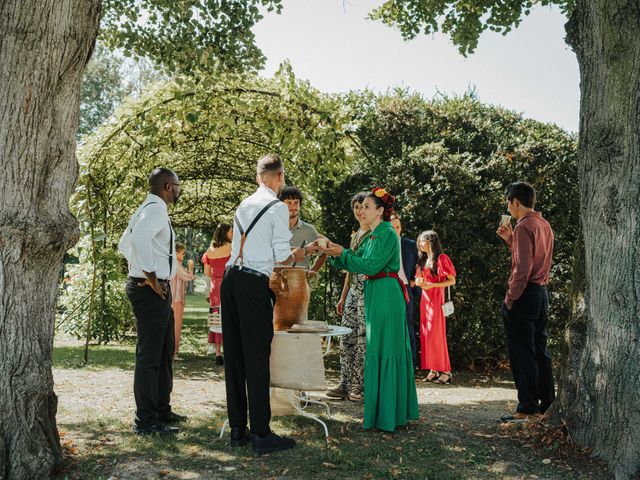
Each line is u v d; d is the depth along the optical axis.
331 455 3.91
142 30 7.54
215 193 13.68
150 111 7.67
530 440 4.21
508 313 4.97
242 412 4.15
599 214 3.89
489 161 8.37
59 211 3.60
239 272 4.00
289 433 4.50
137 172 8.88
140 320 4.43
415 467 3.72
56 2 3.41
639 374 3.61
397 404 4.58
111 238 9.65
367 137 8.59
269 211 4.07
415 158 8.05
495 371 8.10
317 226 9.14
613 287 3.78
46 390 3.51
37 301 3.51
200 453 3.95
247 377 4.00
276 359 4.16
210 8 7.43
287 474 3.57
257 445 3.95
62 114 3.58
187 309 21.78
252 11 7.39
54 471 3.50
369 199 4.77
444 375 7.19
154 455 3.88
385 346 4.56
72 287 10.45
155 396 4.48
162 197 4.60
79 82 3.68
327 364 8.45
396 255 4.69
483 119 9.25
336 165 8.19
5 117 3.36
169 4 7.40
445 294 7.29
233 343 4.12
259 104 8.05
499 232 5.22
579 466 3.71
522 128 9.40
